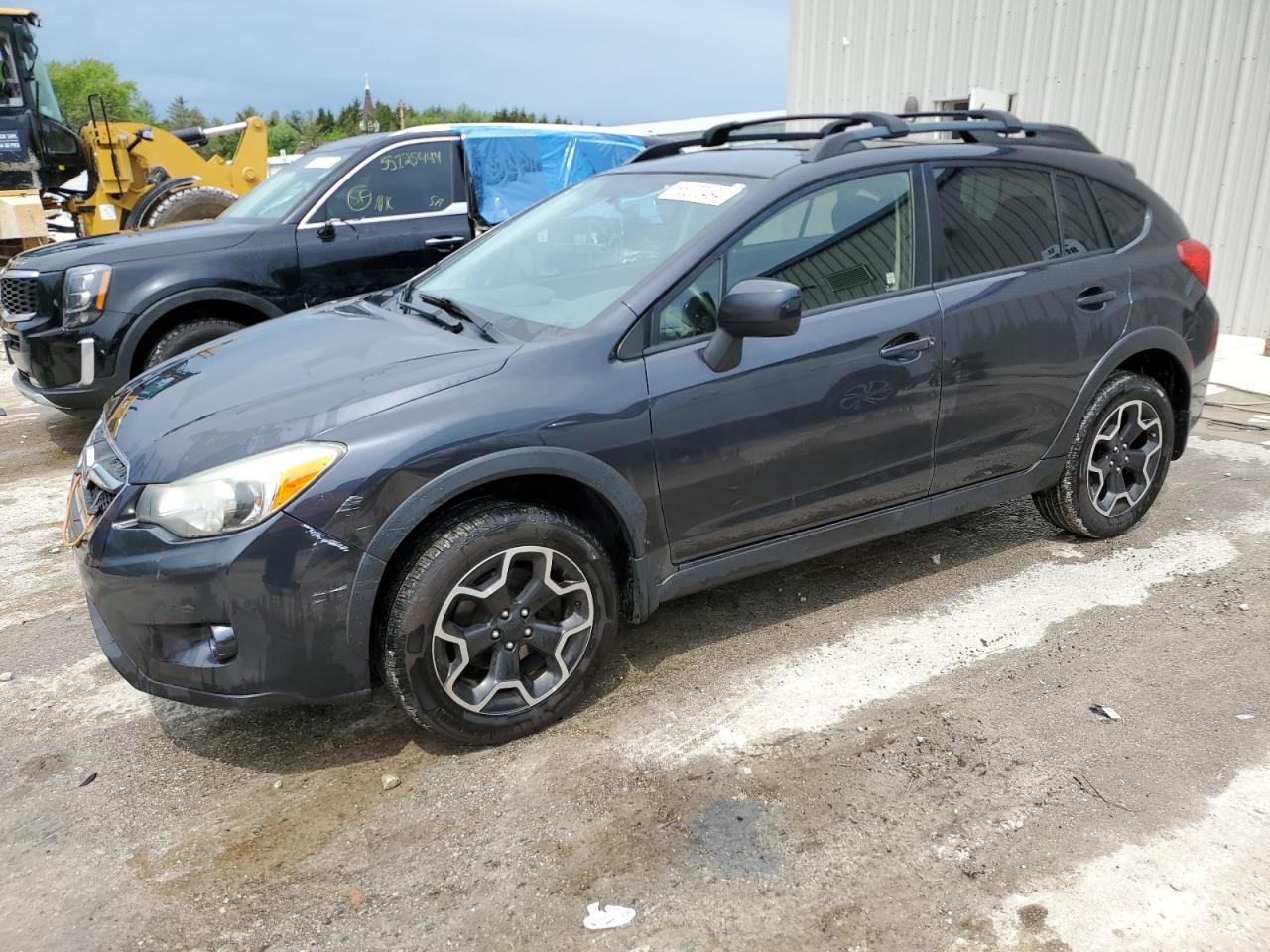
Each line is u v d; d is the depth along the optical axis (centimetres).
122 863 245
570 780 271
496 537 267
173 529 250
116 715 312
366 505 251
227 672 254
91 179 1190
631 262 320
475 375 275
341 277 631
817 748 284
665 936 216
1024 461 380
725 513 311
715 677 324
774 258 316
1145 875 232
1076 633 350
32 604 394
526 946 215
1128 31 879
